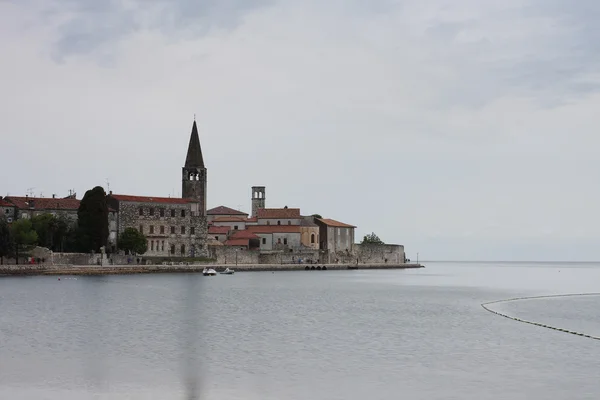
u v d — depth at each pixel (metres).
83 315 89.44
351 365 56.31
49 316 88.06
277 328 77.81
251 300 115.94
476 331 75.81
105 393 47.28
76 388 48.50
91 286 148.00
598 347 64.75
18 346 64.25
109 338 69.31
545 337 71.19
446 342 67.75
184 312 94.44
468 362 57.59
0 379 50.88
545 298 127.62
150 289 141.00
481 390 48.56
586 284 192.12
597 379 51.62
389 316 91.50
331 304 109.88
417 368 55.28
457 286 174.88
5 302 107.12
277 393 47.62
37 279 172.38
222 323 82.06
